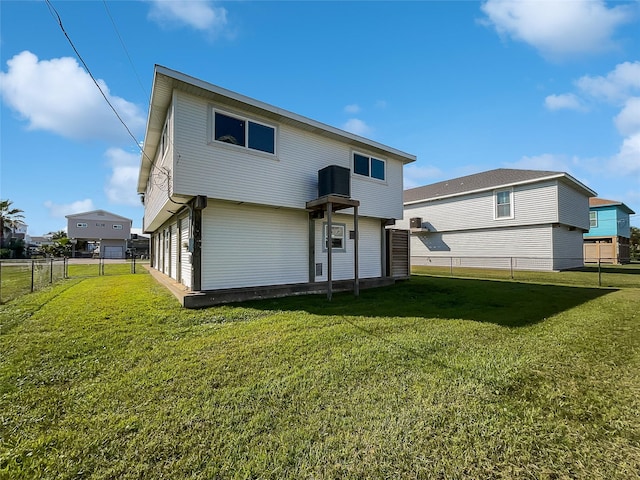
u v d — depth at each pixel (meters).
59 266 17.94
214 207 7.35
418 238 20.75
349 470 1.86
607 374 3.22
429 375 3.16
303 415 2.44
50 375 3.13
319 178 8.42
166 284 9.01
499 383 2.99
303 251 8.92
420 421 2.35
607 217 23.34
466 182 19.84
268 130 7.82
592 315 5.82
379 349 3.88
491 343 4.18
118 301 6.86
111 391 2.80
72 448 2.04
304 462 1.92
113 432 2.20
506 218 16.33
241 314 5.78
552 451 2.04
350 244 10.09
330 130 8.66
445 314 5.84
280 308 6.34
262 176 7.65
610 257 21.98
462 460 1.95
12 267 19.66
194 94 6.64
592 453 2.02
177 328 4.82
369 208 10.13
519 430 2.26
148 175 12.81
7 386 2.89
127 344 4.07
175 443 2.09
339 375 3.15
